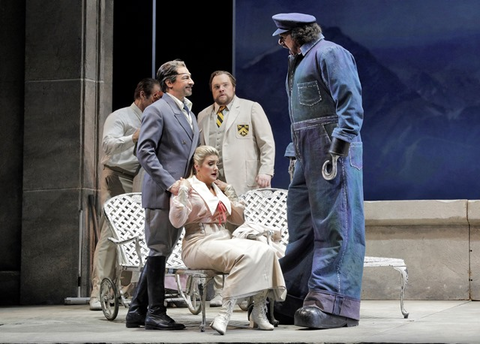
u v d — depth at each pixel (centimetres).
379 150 1348
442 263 1159
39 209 1248
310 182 798
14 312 1078
